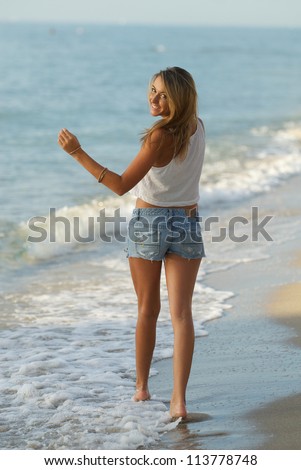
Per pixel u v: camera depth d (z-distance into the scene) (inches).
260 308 607.8
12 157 1485.0
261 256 789.9
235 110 2630.4
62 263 805.9
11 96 2778.1
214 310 605.0
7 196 1103.6
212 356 501.0
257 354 500.4
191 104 382.3
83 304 648.4
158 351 517.7
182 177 391.5
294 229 922.7
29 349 531.5
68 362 501.0
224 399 422.6
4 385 455.2
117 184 381.7
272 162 1488.7
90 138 1824.6
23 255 828.6
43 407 421.4
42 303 653.3
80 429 386.0
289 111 2615.7
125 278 741.3
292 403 410.3
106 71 4288.9
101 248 873.5
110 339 551.8
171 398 430.3
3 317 610.5
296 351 503.8
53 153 1557.6
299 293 642.2
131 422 384.2
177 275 399.9
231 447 360.5
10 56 5270.7
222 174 1342.3
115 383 461.4
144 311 417.4
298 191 1211.2
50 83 3383.4
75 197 1111.6
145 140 383.2
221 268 744.3
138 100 2822.3
